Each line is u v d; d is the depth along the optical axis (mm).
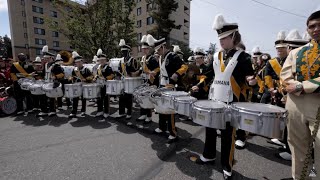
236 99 2746
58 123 5621
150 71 5078
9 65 8320
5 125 5496
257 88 5121
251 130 2178
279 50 3895
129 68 5793
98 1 15680
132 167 3178
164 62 4410
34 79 6914
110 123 5582
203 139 4391
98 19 15750
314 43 2086
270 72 4090
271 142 4250
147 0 27375
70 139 4363
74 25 15195
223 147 2820
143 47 5293
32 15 46531
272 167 3197
